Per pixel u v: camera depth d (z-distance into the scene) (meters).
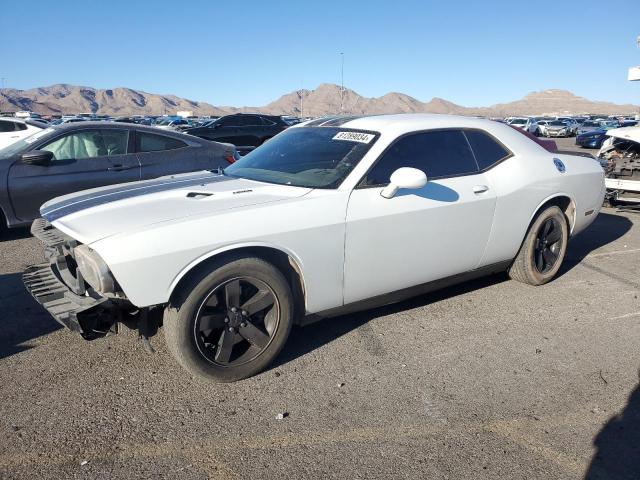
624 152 8.14
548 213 4.58
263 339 3.17
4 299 4.46
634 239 6.67
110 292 2.77
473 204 3.93
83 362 3.39
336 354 3.51
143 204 3.23
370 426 2.74
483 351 3.56
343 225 3.32
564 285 4.86
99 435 2.65
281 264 3.26
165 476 2.38
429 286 3.97
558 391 3.09
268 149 4.25
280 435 2.67
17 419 2.78
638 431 2.72
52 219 3.28
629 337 3.79
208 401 2.96
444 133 4.03
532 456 2.53
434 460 2.49
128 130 7.14
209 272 2.93
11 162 6.29
